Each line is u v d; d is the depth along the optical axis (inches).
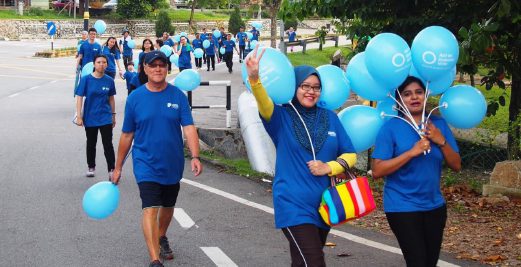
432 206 207.8
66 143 561.3
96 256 277.6
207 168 480.4
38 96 900.6
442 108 221.1
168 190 265.4
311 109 211.6
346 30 494.0
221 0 2965.1
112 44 783.1
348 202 199.2
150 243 249.9
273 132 208.1
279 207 203.8
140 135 259.3
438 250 211.0
